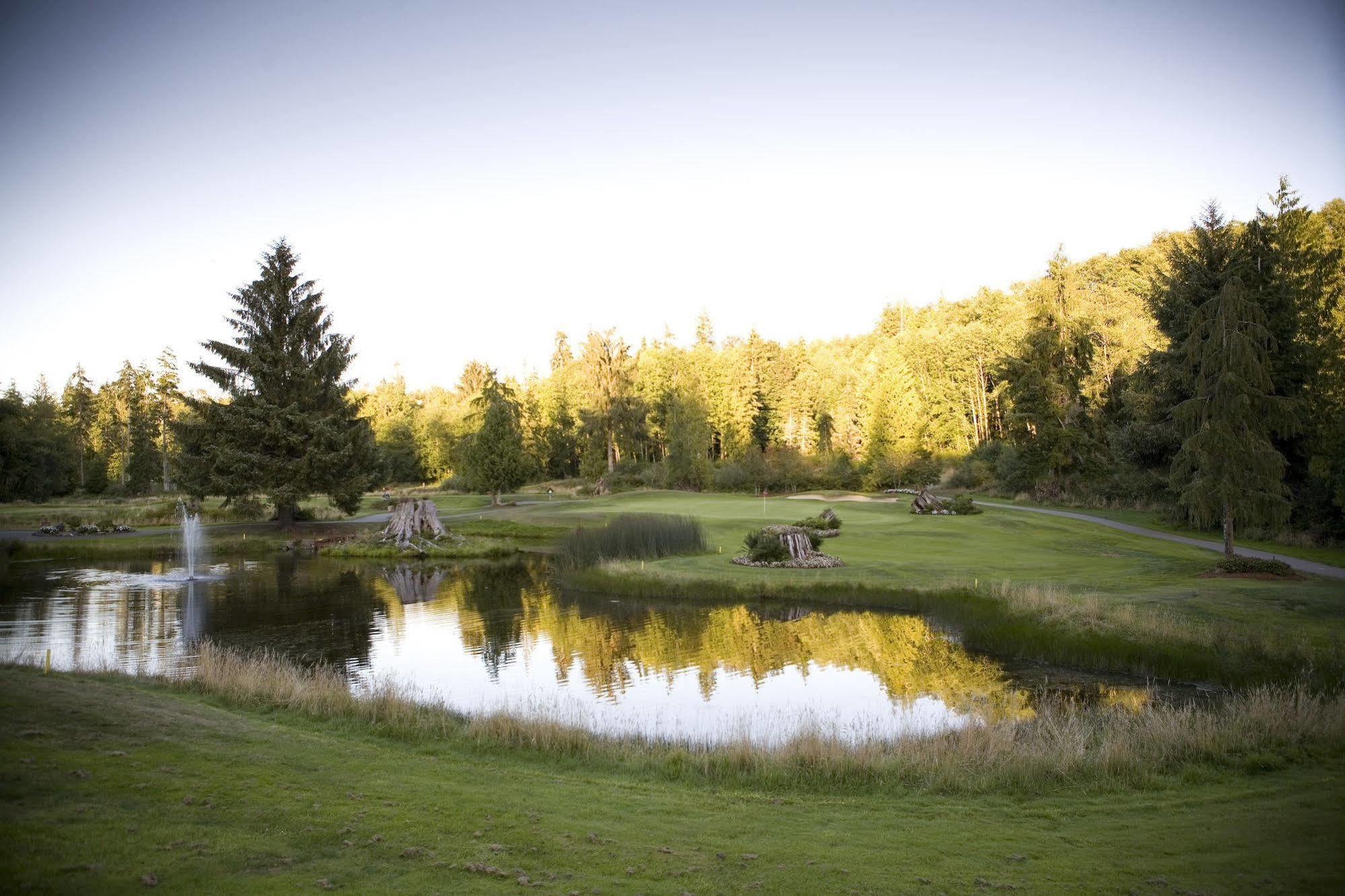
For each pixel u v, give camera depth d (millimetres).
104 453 86750
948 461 73250
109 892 5746
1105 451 55906
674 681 17219
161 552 40219
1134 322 64062
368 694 13727
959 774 10000
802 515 44656
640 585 27641
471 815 7984
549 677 17547
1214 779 9883
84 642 20422
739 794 9391
